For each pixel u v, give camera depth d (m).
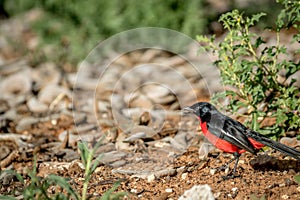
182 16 16.78
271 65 10.73
